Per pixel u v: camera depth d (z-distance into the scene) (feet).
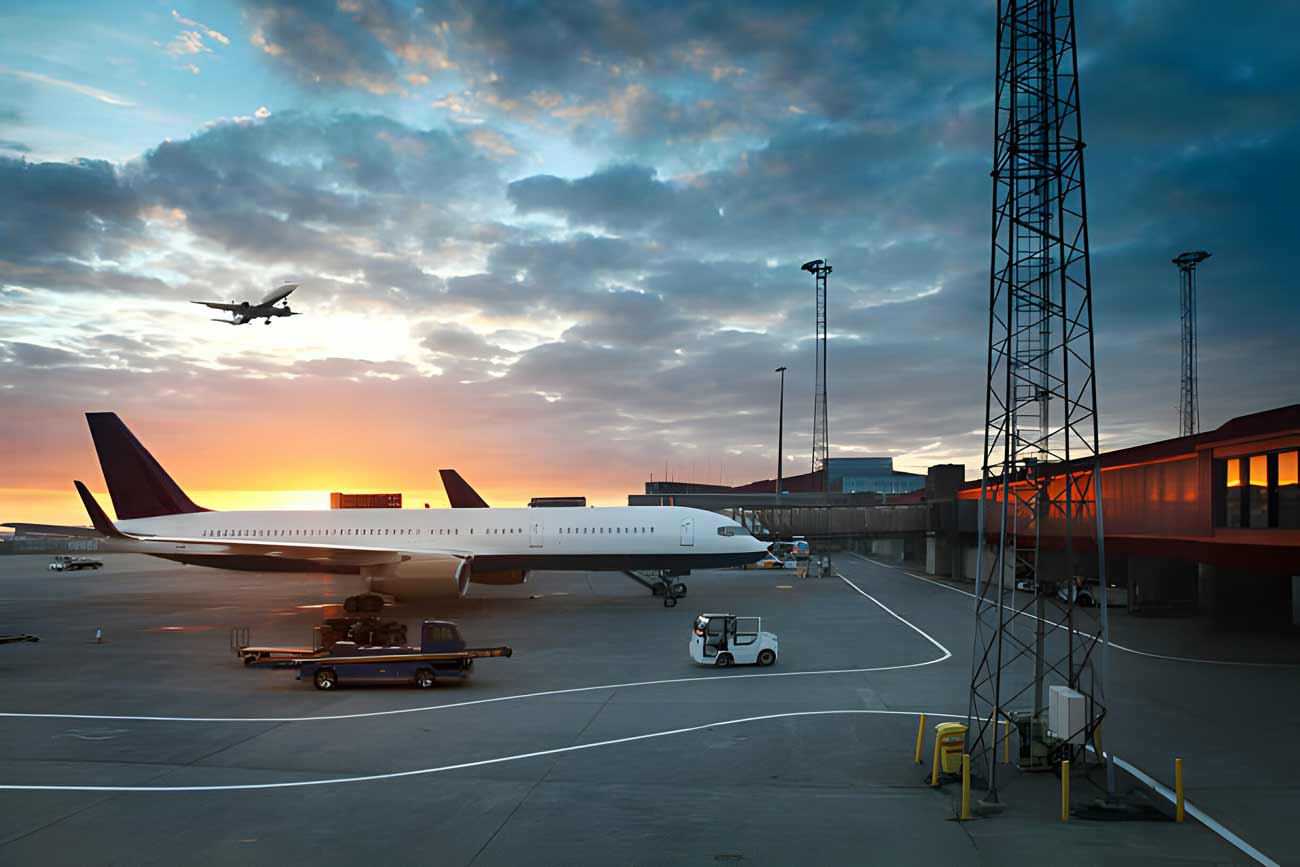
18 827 52.65
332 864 46.70
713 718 80.94
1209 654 115.65
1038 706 66.13
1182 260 304.09
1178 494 128.57
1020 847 48.91
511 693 92.43
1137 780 61.98
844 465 588.50
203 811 55.57
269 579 269.44
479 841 50.08
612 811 55.42
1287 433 98.73
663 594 189.06
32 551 496.64
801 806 56.34
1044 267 66.23
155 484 180.34
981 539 65.57
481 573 191.11
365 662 94.73
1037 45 66.23
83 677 102.63
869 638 129.90
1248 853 48.03
